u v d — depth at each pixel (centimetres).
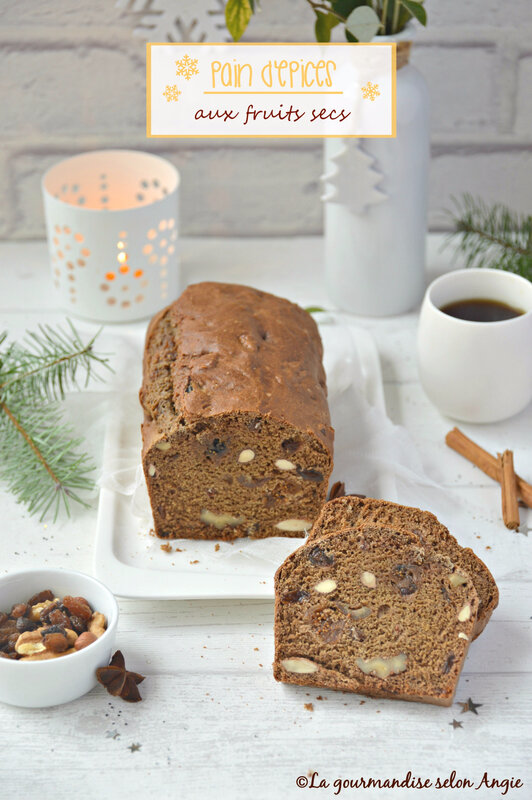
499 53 113
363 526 86
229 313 96
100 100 115
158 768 81
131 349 106
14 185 118
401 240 108
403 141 104
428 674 83
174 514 92
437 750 82
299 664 84
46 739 82
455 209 121
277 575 86
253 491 92
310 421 90
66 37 112
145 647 87
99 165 113
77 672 83
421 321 100
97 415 102
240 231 121
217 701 84
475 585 86
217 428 89
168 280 111
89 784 80
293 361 94
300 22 111
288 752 82
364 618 85
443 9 111
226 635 88
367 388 103
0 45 112
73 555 92
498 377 98
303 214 121
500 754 82
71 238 107
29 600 87
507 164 118
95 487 96
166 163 112
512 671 86
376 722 83
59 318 111
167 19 111
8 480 98
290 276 117
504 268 109
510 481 95
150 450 90
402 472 96
